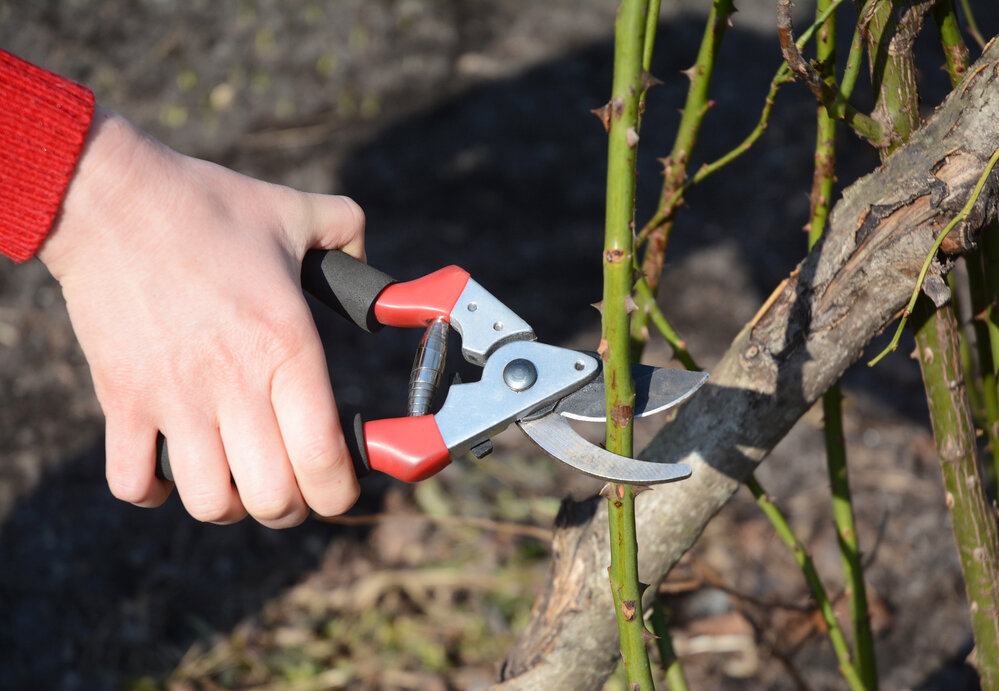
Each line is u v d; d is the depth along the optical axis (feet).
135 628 7.27
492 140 12.25
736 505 8.18
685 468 2.49
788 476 8.41
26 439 8.58
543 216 11.15
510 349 3.51
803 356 3.00
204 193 3.30
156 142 3.34
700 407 3.20
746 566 7.62
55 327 9.73
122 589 7.52
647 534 3.31
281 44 13.53
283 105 12.73
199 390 3.13
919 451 8.54
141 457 3.23
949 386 3.22
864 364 9.44
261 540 7.94
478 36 13.98
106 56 13.17
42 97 3.02
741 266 10.51
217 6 13.99
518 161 11.93
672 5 14.55
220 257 3.22
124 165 3.18
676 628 7.20
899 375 9.33
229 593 7.54
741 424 3.11
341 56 13.38
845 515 4.15
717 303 10.11
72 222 3.16
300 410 3.11
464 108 12.77
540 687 3.48
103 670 6.99
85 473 8.33
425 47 13.69
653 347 9.63
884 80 2.89
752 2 14.51
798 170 11.73
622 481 2.49
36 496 8.12
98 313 3.20
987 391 3.83
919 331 3.19
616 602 2.64
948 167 2.76
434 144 12.20
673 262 10.66
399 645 7.16
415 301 3.71
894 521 7.92
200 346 3.12
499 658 7.08
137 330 3.15
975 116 2.73
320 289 3.73
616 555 2.60
